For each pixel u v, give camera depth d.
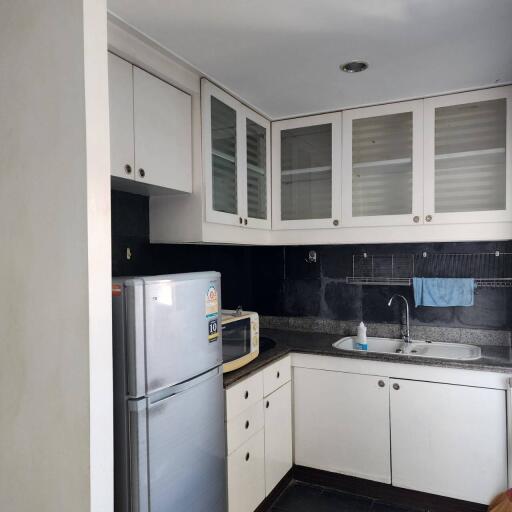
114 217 2.24
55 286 1.30
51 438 1.32
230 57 2.04
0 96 1.40
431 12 1.68
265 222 2.88
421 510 2.46
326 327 3.21
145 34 1.82
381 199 2.68
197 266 2.87
